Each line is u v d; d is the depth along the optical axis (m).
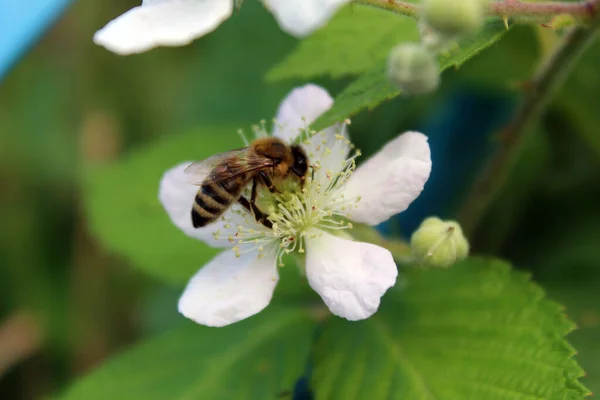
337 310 0.15
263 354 0.18
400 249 0.16
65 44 0.24
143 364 0.18
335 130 0.17
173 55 0.24
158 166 0.19
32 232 0.23
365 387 0.16
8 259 0.23
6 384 0.23
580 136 0.19
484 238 0.19
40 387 0.23
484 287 0.17
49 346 0.23
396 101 0.20
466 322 0.17
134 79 0.24
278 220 0.16
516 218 0.19
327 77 0.20
